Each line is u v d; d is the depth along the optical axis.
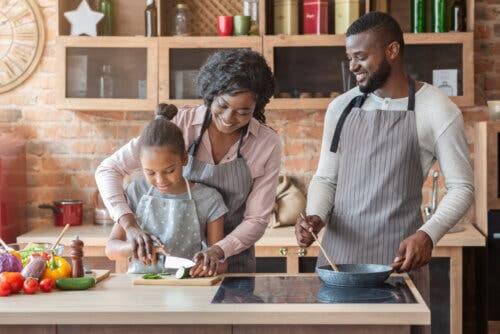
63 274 2.60
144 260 2.63
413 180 2.95
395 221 2.92
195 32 4.86
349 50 2.97
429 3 4.48
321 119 4.81
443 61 4.42
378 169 2.94
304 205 4.57
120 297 2.42
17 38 4.85
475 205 4.64
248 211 2.86
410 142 2.92
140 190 2.86
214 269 2.64
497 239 4.28
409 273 2.96
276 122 4.83
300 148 4.82
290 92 4.50
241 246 2.75
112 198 2.76
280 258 4.26
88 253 4.32
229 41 4.51
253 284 2.60
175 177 2.63
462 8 4.47
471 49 4.39
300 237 2.95
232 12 4.84
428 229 2.77
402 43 2.98
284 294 2.44
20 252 2.79
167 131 2.60
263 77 2.65
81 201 4.79
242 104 2.59
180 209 2.77
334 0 4.55
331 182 3.10
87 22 4.59
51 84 4.89
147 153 2.58
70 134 4.91
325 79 4.49
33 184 4.93
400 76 2.99
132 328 2.28
